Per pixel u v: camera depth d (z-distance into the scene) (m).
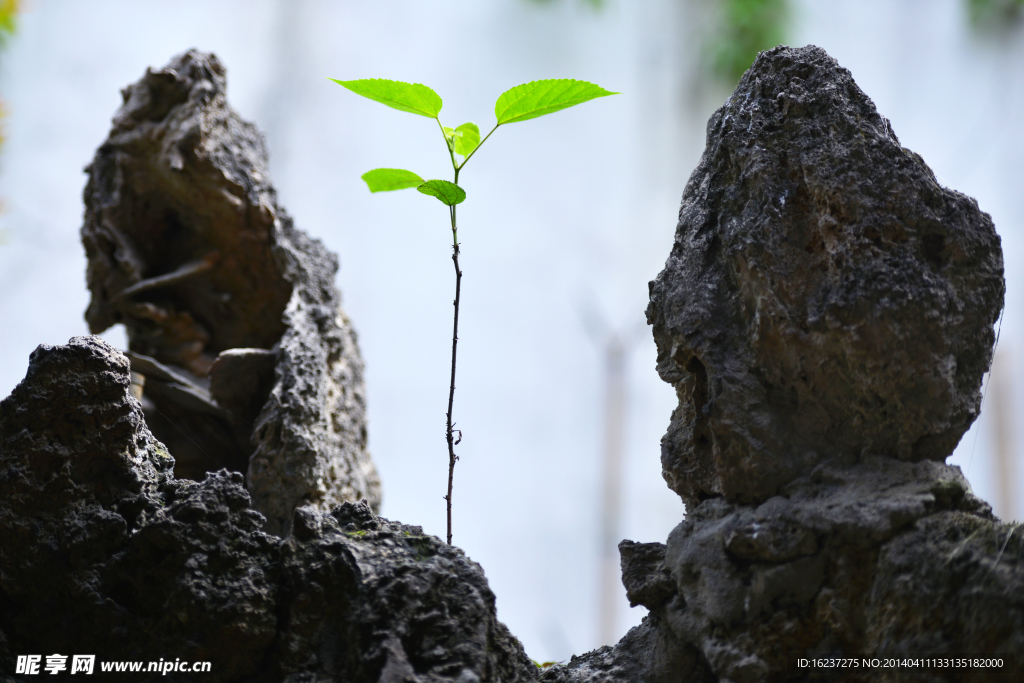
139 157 2.90
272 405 2.58
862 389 1.80
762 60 2.03
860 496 1.73
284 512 2.51
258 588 1.75
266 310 3.01
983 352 1.88
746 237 1.88
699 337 1.91
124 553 1.79
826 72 1.94
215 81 2.97
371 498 3.03
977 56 8.34
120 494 1.86
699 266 1.97
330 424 2.72
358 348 3.20
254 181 2.96
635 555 2.04
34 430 1.85
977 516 1.69
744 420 1.86
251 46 8.43
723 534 1.80
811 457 1.84
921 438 1.82
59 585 1.81
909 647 1.54
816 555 1.71
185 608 1.72
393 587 1.72
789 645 1.72
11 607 1.85
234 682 1.76
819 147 1.87
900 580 1.59
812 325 1.80
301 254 3.03
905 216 1.81
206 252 2.99
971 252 1.84
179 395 2.77
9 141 7.51
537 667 2.08
